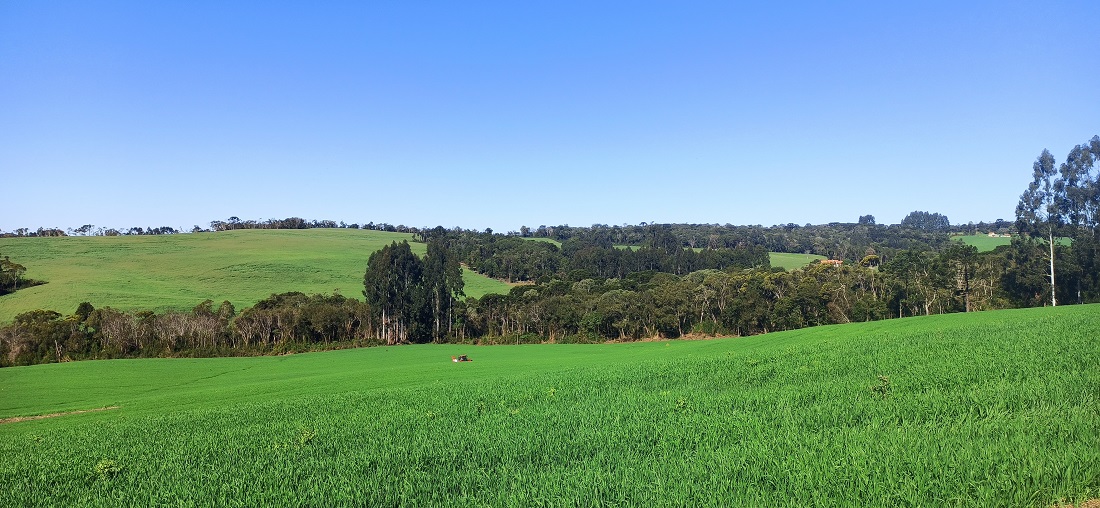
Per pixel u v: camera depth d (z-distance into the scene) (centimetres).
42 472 1505
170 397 4147
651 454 1193
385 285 10081
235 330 9225
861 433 1124
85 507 1165
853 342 3038
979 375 1639
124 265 13838
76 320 8575
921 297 8925
